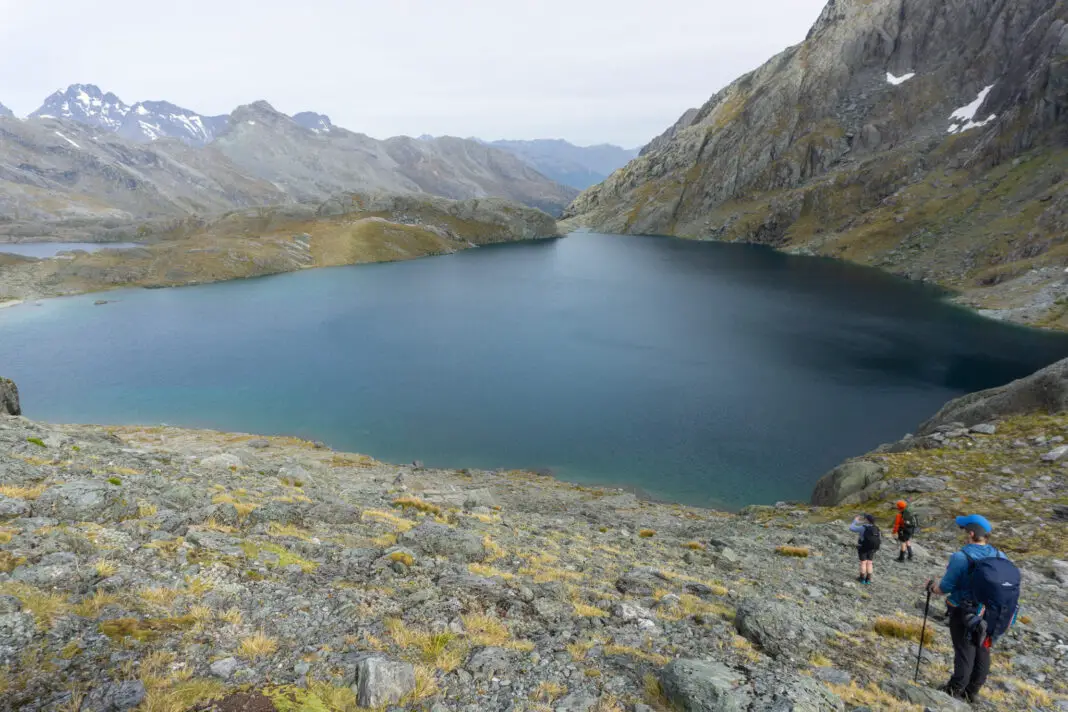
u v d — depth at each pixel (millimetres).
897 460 33812
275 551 11594
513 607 10805
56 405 71812
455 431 62000
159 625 7656
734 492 47938
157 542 10328
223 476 19797
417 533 14734
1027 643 13648
